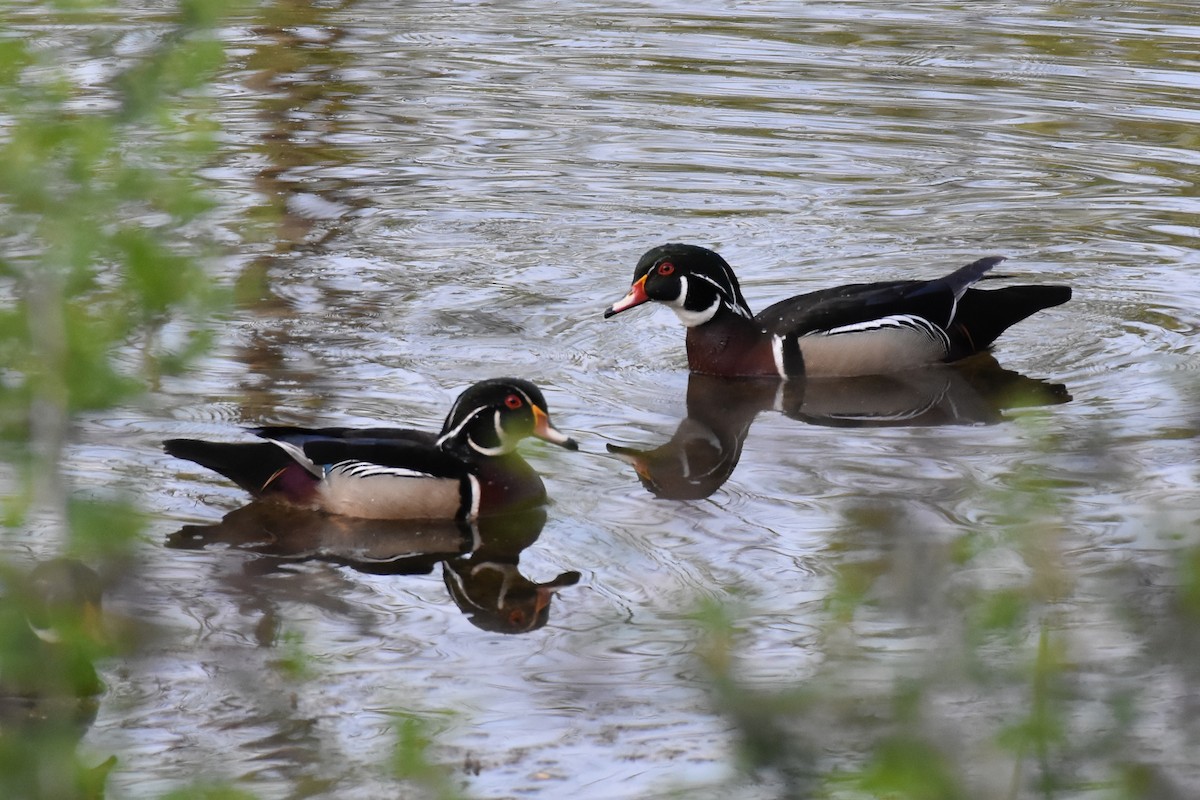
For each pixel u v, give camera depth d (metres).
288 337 16.22
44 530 11.10
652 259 16.28
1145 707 8.54
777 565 11.63
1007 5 31.78
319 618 10.97
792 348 16.12
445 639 10.73
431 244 19.39
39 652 8.82
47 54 7.95
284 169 21.80
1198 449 13.63
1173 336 16.83
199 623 10.80
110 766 9.12
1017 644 9.23
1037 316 17.56
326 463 12.66
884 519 8.53
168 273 7.83
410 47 28.59
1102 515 12.25
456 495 12.57
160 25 26.84
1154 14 30.78
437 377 15.44
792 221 20.48
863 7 31.88
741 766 6.92
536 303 17.73
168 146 8.32
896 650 9.87
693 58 27.92
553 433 12.82
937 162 22.64
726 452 14.02
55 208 7.75
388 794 8.86
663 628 10.80
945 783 6.07
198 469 13.24
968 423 14.69
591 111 24.91
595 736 9.52
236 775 9.09
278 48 28.23
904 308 16.34
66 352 7.59
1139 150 23.03
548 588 11.47
